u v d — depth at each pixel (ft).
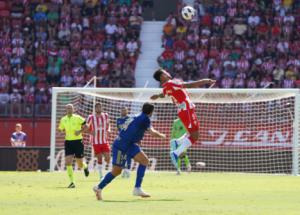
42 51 261.44
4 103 229.25
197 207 86.84
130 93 200.64
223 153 194.70
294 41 260.21
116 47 262.88
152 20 273.33
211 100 193.67
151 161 193.88
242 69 252.21
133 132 97.71
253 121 194.39
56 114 196.85
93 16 270.87
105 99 203.10
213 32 262.47
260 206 88.84
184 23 263.90
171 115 199.21
